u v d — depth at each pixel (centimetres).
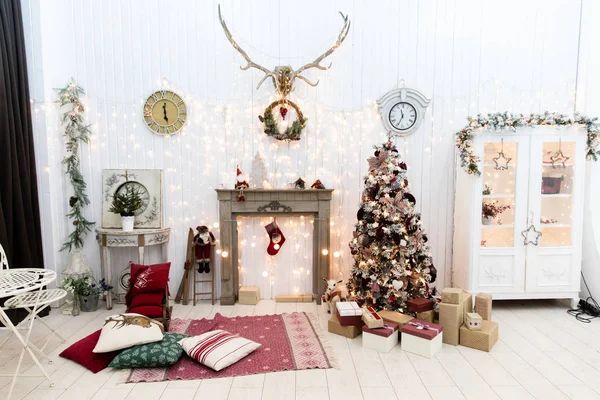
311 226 415
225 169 412
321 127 411
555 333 329
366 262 346
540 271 378
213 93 407
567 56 409
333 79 409
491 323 316
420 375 261
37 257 371
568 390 244
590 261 393
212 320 355
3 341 311
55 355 288
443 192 415
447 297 312
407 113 408
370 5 404
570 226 378
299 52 406
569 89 412
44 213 387
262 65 407
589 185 391
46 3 382
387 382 253
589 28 394
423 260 347
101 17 397
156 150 410
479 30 406
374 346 298
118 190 406
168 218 414
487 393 241
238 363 275
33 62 375
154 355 267
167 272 341
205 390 243
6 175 339
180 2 399
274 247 400
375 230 338
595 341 314
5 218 339
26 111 365
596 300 387
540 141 367
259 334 324
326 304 386
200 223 415
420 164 415
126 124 407
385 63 409
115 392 241
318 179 411
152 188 408
